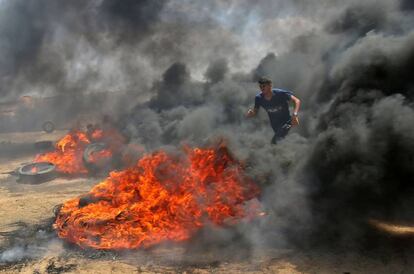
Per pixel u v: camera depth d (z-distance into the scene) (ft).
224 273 17.92
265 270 17.83
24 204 31.27
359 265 17.46
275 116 27.81
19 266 20.40
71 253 21.36
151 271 18.69
